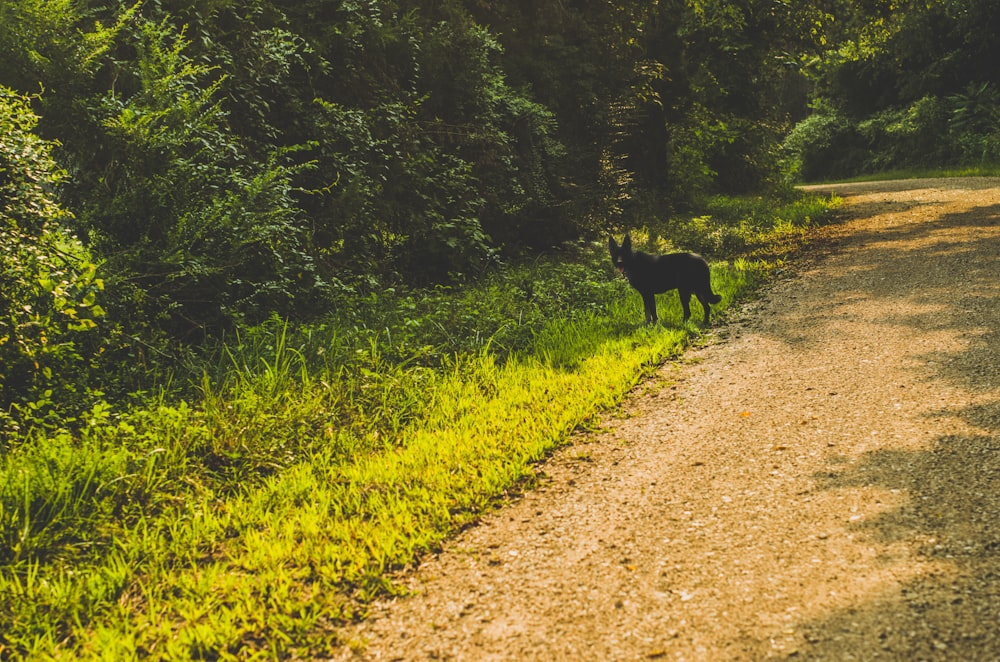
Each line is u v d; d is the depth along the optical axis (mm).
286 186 8562
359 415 5789
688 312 8227
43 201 5426
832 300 8648
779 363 6555
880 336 6949
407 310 8641
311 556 3855
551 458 5000
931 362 5996
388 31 11781
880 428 4828
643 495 4297
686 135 21891
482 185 12758
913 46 36469
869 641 2811
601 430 5438
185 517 4352
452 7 13977
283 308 8156
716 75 22500
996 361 5789
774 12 21859
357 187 9812
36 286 5363
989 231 12008
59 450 4742
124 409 5758
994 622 2814
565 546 3814
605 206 14688
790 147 42844
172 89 7992
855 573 3254
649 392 6199
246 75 9570
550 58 16562
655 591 3320
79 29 7969
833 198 19594
